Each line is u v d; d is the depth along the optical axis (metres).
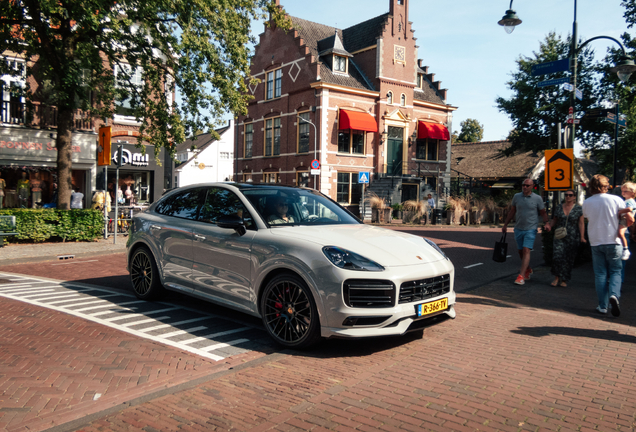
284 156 30.44
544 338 4.64
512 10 9.74
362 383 3.43
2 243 12.12
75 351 4.09
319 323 3.98
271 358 3.97
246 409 2.98
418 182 30.78
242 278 4.63
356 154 28.88
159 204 6.19
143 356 4.01
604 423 2.84
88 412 2.90
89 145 18.95
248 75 14.95
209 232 5.10
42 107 17.73
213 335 4.70
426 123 31.69
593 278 8.24
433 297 4.27
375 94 29.30
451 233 19.00
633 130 25.52
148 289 6.00
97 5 11.66
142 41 13.91
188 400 3.11
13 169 17.58
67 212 13.41
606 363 3.94
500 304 6.17
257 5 15.23
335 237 4.36
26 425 2.71
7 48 13.52
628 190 6.87
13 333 4.61
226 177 54.72
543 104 29.56
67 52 13.52
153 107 14.74
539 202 7.51
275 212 4.90
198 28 13.62
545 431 2.73
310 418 2.87
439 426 2.78
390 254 4.18
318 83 27.34
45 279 8.03
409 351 4.20
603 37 9.33
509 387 3.39
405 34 30.58
